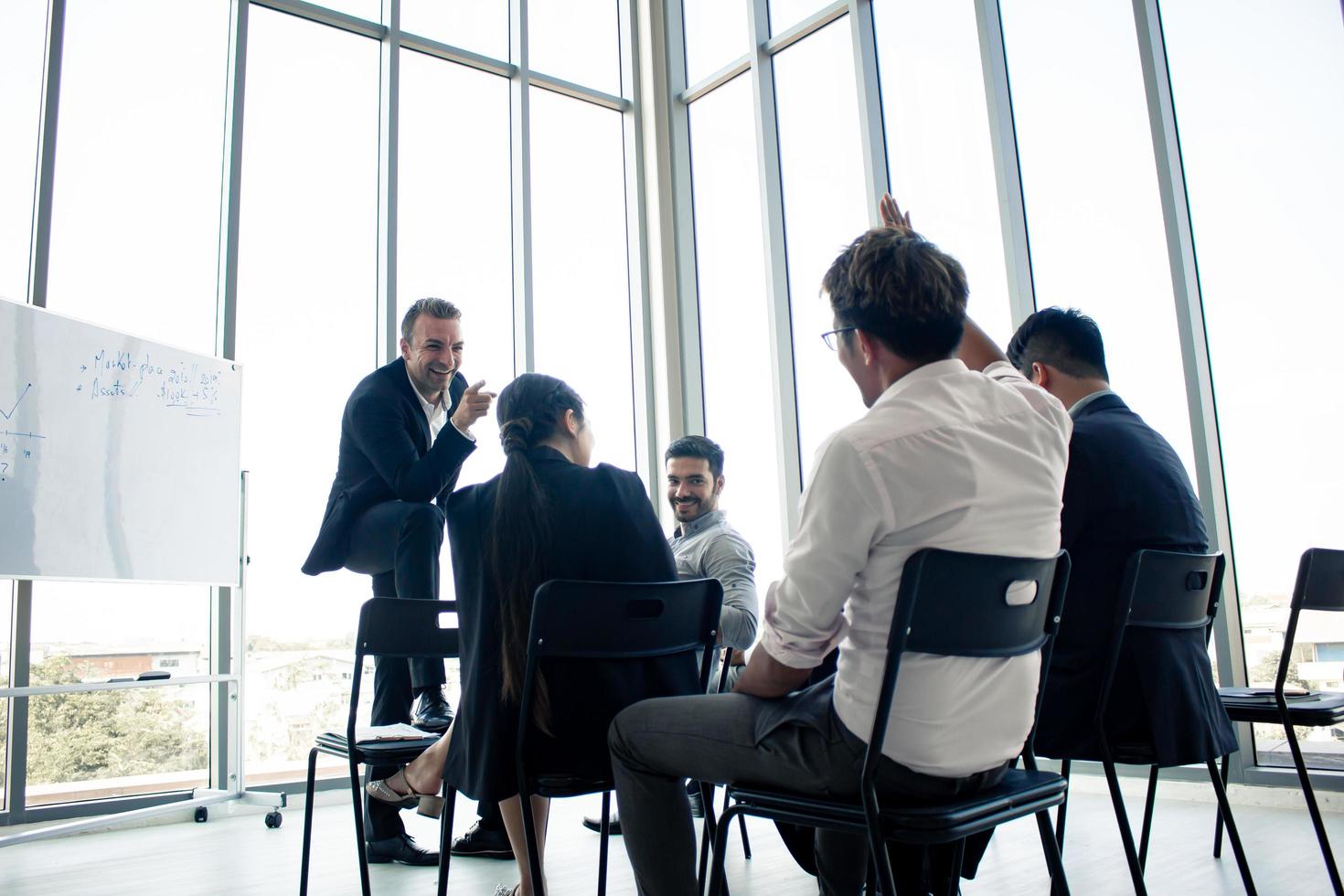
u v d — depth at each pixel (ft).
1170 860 8.44
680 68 19.30
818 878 5.80
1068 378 6.31
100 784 11.98
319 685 13.73
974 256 14.02
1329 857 6.34
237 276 13.87
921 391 4.04
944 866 5.79
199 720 12.84
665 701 4.73
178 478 11.92
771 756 4.20
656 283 18.45
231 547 12.50
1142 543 5.51
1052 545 4.22
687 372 18.12
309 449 14.28
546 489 5.72
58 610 11.93
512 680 5.31
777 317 16.56
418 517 8.90
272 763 13.28
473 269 16.65
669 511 17.75
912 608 3.78
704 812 5.75
